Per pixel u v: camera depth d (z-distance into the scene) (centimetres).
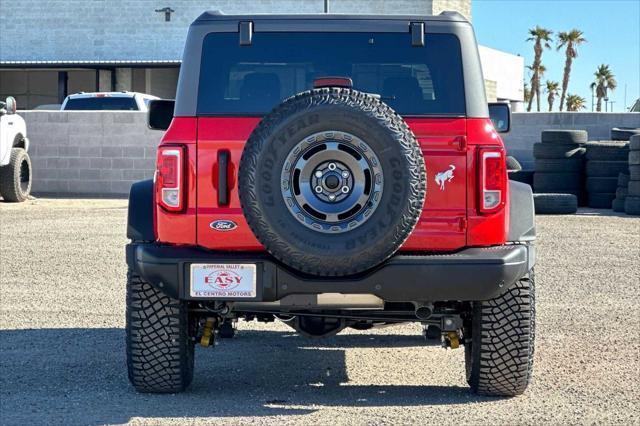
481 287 556
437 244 567
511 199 608
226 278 558
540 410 578
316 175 532
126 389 627
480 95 585
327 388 640
